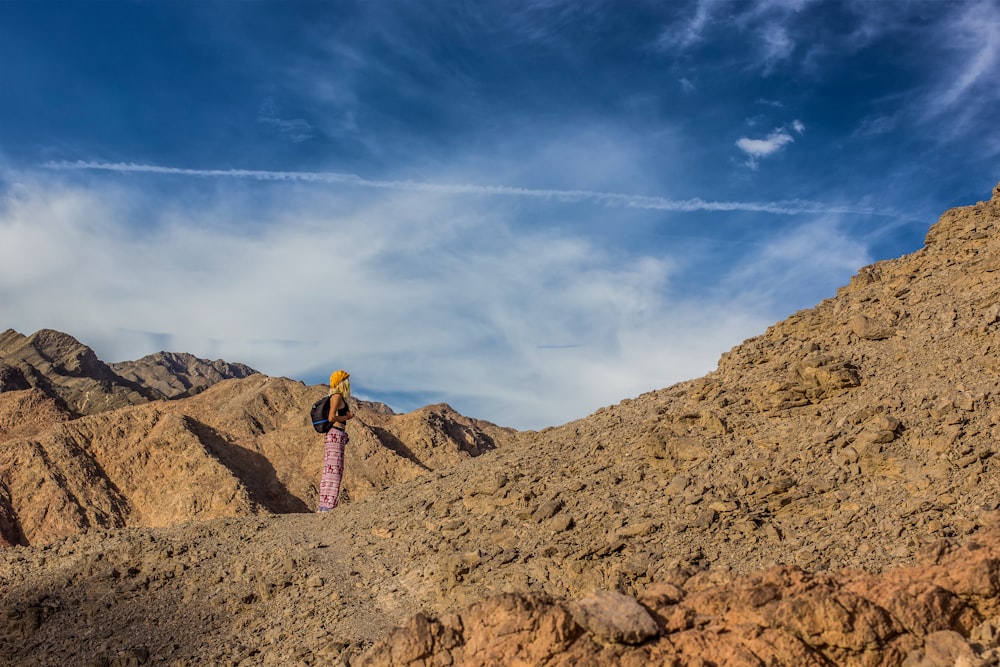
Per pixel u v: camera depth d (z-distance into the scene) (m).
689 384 26.05
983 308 20.56
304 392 66.06
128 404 88.00
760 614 11.36
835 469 17.53
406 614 17.36
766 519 16.89
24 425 63.47
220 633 18.52
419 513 22.45
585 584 16.33
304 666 16.02
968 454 16.31
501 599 12.11
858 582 11.90
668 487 18.98
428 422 66.56
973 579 11.30
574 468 21.78
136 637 18.84
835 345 22.66
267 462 58.38
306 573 20.14
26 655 18.94
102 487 52.81
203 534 24.03
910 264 24.62
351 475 57.34
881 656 10.77
